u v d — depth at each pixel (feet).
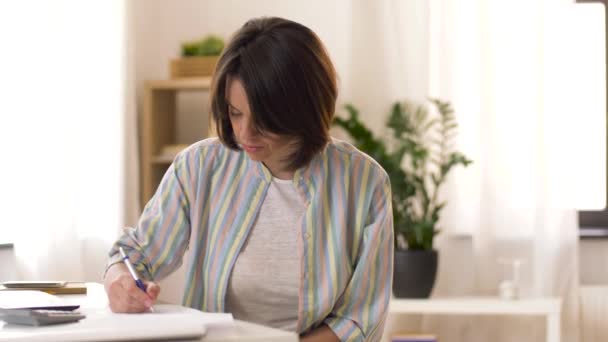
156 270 4.99
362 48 11.88
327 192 4.88
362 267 4.76
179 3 12.47
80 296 5.11
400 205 11.23
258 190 4.93
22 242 8.86
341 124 11.34
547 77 11.63
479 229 11.65
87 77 9.95
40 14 9.09
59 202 9.22
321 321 4.79
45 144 9.07
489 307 10.66
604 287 11.59
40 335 3.40
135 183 10.66
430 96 11.86
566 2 11.57
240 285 4.85
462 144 11.76
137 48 12.09
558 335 10.62
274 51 4.29
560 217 11.55
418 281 10.89
